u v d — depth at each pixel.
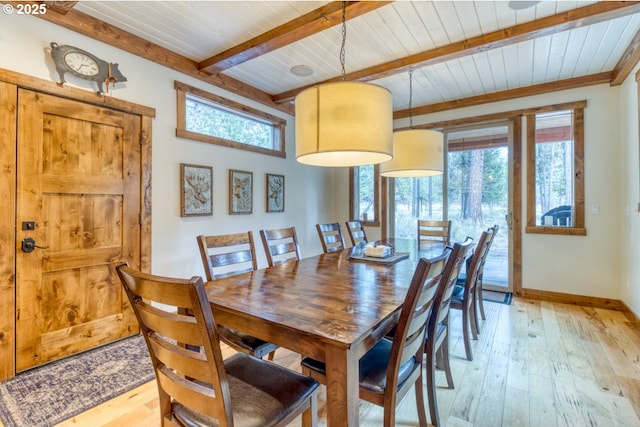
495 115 4.22
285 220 4.60
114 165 2.71
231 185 3.78
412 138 3.03
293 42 2.77
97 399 1.93
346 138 1.75
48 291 2.34
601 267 3.62
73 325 2.47
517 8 2.40
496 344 2.68
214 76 3.52
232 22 2.60
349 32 2.73
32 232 2.26
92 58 2.55
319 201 5.27
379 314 1.28
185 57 3.20
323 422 1.75
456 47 2.89
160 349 1.08
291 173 4.72
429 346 1.65
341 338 1.07
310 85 3.95
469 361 2.40
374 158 2.14
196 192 3.38
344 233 5.52
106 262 2.66
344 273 2.03
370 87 1.80
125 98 2.78
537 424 1.72
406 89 4.06
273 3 2.36
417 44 2.94
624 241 3.42
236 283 1.78
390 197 5.15
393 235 5.13
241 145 3.91
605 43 2.91
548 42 2.90
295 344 1.19
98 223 2.62
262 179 4.23
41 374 2.19
